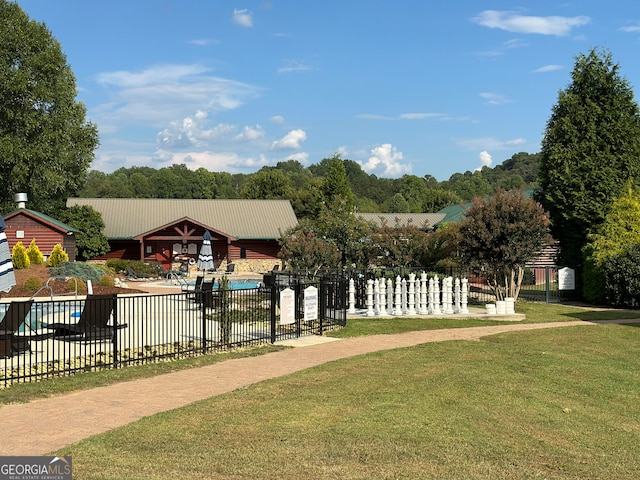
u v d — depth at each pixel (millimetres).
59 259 28141
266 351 12219
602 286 22609
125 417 7387
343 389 8781
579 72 25938
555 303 23781
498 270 21812
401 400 8102
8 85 36625
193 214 46594
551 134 26250
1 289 11578
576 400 8375
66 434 6656
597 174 25031
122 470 5422
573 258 25625
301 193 76438
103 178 129500
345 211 26938
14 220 32469
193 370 10320
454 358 11445
